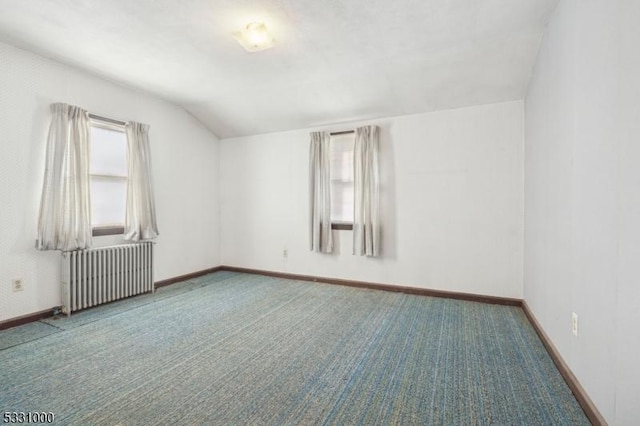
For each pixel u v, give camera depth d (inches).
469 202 143.9
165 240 169.3
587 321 66.1
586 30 67.1
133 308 132.2
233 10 91.1
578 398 68.1
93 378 78.9
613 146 55.6
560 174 83.7
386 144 160.1
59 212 119.0
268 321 118.5
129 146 145.9
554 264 88.5
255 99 162.1
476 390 73.7
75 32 103.0
